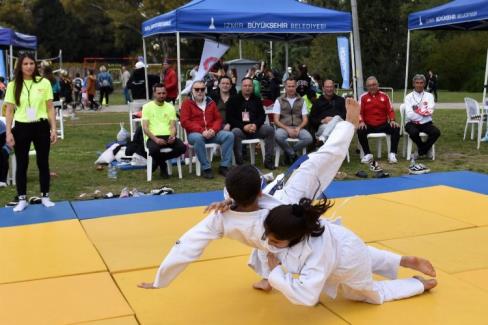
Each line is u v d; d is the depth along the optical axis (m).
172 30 9.24
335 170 3.44
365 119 9.37
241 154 8.81
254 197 3.01
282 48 34.00
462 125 14.67
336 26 9.69
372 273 3.48
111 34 48.88
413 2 42.91
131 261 4.30
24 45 14.70
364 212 5.62
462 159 9.55
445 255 4.29
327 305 3.38
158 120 8.12
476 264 4.09
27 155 6.10
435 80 26.16
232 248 4.50
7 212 5.98
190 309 3.39
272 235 2.89
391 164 9.20
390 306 3.35
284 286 2.89
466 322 3.14
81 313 3.36
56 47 49.84
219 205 3.07
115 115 19.98
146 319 3.26
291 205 2.94
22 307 3.46
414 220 5.30
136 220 5.54
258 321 3.20
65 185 7.84
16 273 4.05
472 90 34.25
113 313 3.35
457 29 12.07
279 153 9.01
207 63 10.25
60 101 13.62
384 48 35.38
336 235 3.10
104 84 24.41
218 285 3.75
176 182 8.00
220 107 9.47
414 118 9.41
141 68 12.51
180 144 8.11
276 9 9.49
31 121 5.98
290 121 9.01
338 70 32.56
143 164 9.07
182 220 5.52
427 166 8.94
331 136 3.45
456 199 6.12
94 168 9.24
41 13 48.97
